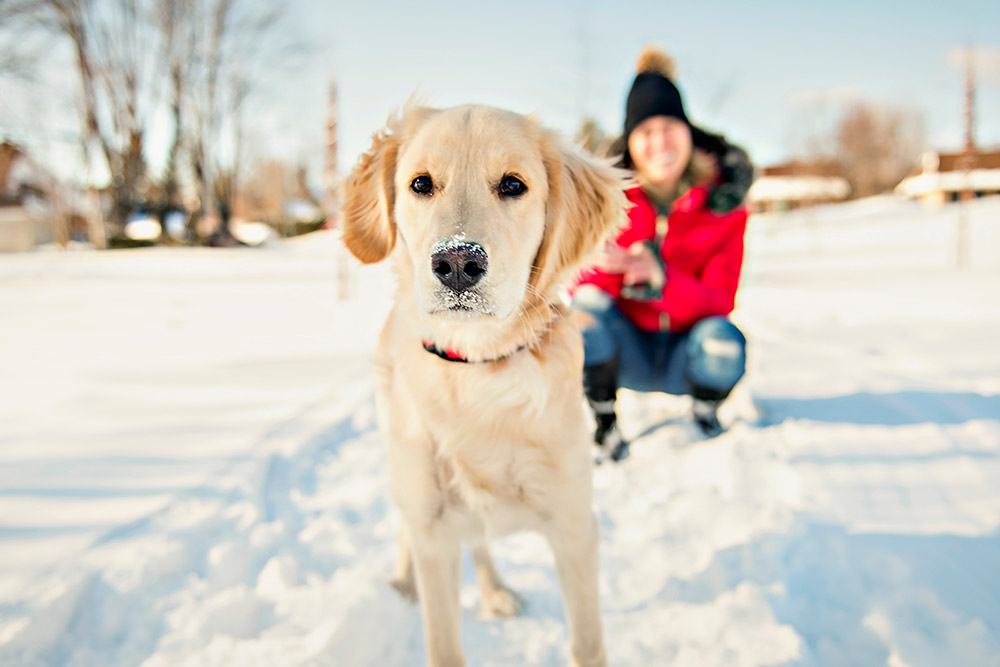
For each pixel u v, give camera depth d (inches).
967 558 83.4
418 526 70.8
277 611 81.3
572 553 69.7
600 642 69.0
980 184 1637.6
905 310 268.1
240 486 111.8
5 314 316.2
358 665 72.3
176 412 152.6
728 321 132.0
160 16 1065.5
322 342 243.6
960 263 475.5
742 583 81.1
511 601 83.7
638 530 101.0
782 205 1795.0
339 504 111.3
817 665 69.1
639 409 163.6
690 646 72.5
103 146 1059.9
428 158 70.2
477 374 69.6
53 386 172.4
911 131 2020.2
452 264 63.1
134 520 98.1
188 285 479.8
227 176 1222.9
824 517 96.3
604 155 141.9
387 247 80.5
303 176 1854.1
